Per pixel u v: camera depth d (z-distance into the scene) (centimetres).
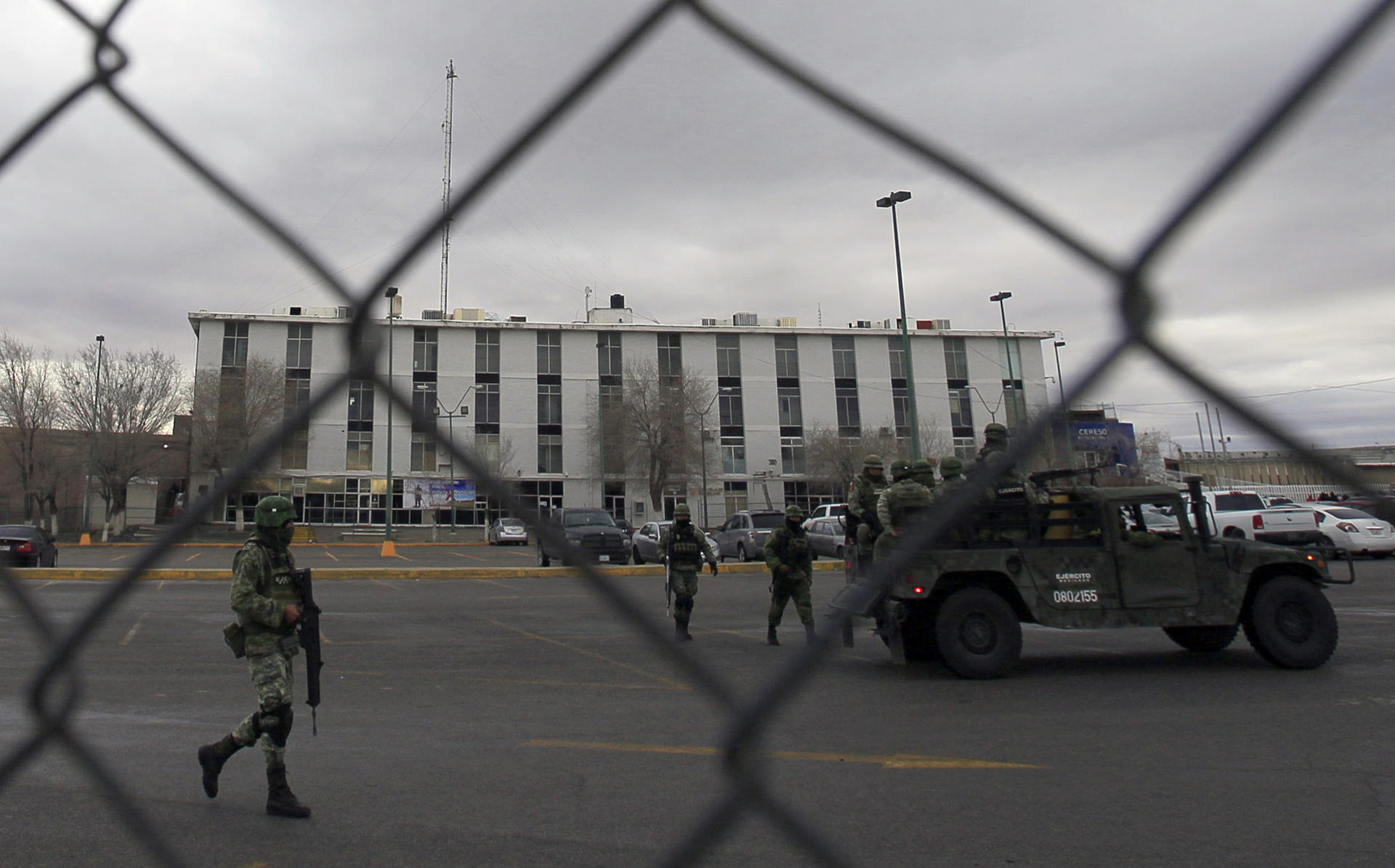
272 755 443
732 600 1548
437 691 755
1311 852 387
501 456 5284
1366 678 770
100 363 4925
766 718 161
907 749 561
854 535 980
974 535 832
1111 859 382
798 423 5938
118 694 730
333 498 5241
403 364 5491
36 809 446
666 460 5444
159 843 219
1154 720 633
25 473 4856
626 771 517
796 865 378
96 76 184
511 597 1606
